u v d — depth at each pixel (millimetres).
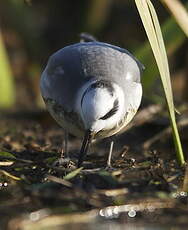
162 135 13797
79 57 11383
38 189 10141
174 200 10062
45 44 19906
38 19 20484
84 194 9867
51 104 11516
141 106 15453
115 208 9680
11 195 10164
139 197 10008
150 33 10922
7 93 16953
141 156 12609
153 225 9305
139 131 14391
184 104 16094
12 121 15578
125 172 11016
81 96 10977
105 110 10742
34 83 18984
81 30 20359
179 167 11562
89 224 9320
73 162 11750
